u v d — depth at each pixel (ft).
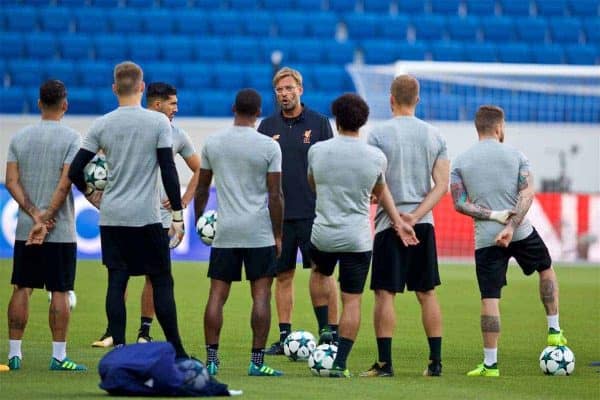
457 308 180.24
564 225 283.18
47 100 110.01
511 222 111.96
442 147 109.81
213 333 106.32
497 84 339.98
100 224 105.29
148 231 104.32
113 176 104.94
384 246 107.96
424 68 328.49
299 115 133.18
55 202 107.04
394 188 108.88
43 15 395.34
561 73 323.98
